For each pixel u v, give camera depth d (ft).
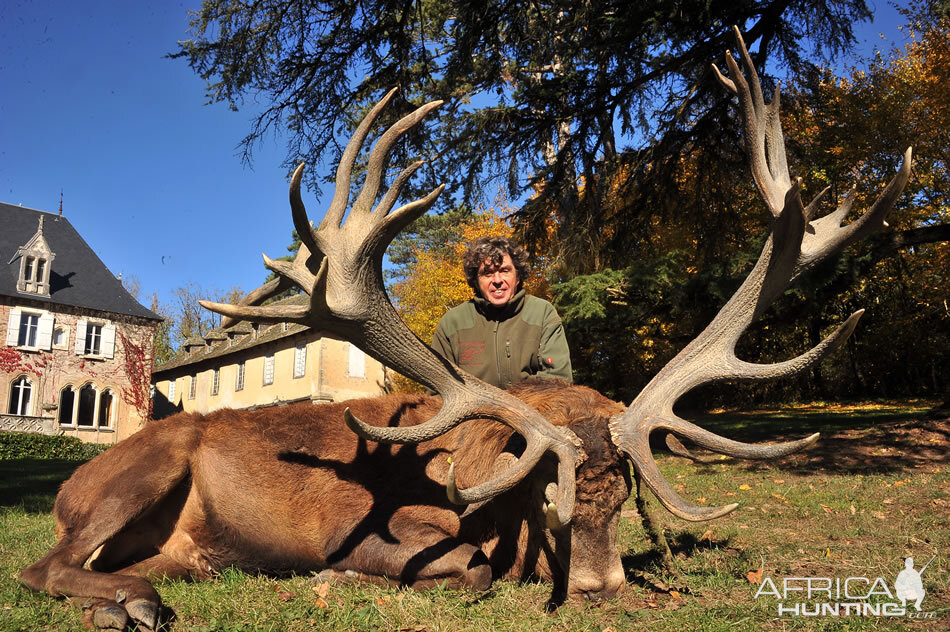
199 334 201.05
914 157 69.97
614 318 49.01
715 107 36.96
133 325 117.91
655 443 12.09
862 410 68.59
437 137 40.75
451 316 14.06
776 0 33.78
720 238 42.19
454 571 10.87
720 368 10.75
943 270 82.48
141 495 11.62
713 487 23.89
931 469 26.11
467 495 9.13
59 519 12.29
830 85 65.98
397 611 9.92
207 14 37.68
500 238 13.55
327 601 10.68
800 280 36.42
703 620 9.44
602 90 37.24
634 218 43.19
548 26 38.65
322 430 13.00
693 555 13.55
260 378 112.78
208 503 12.48
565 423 10.37
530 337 13.42
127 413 115.24
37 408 106.63
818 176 69.36
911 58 70.28
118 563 12.45
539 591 10.75
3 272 108.58
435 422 10.25
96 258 122.62
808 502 19.77
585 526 10.00
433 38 40.75
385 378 103.45
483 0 36.24
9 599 10.32
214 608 10.21
